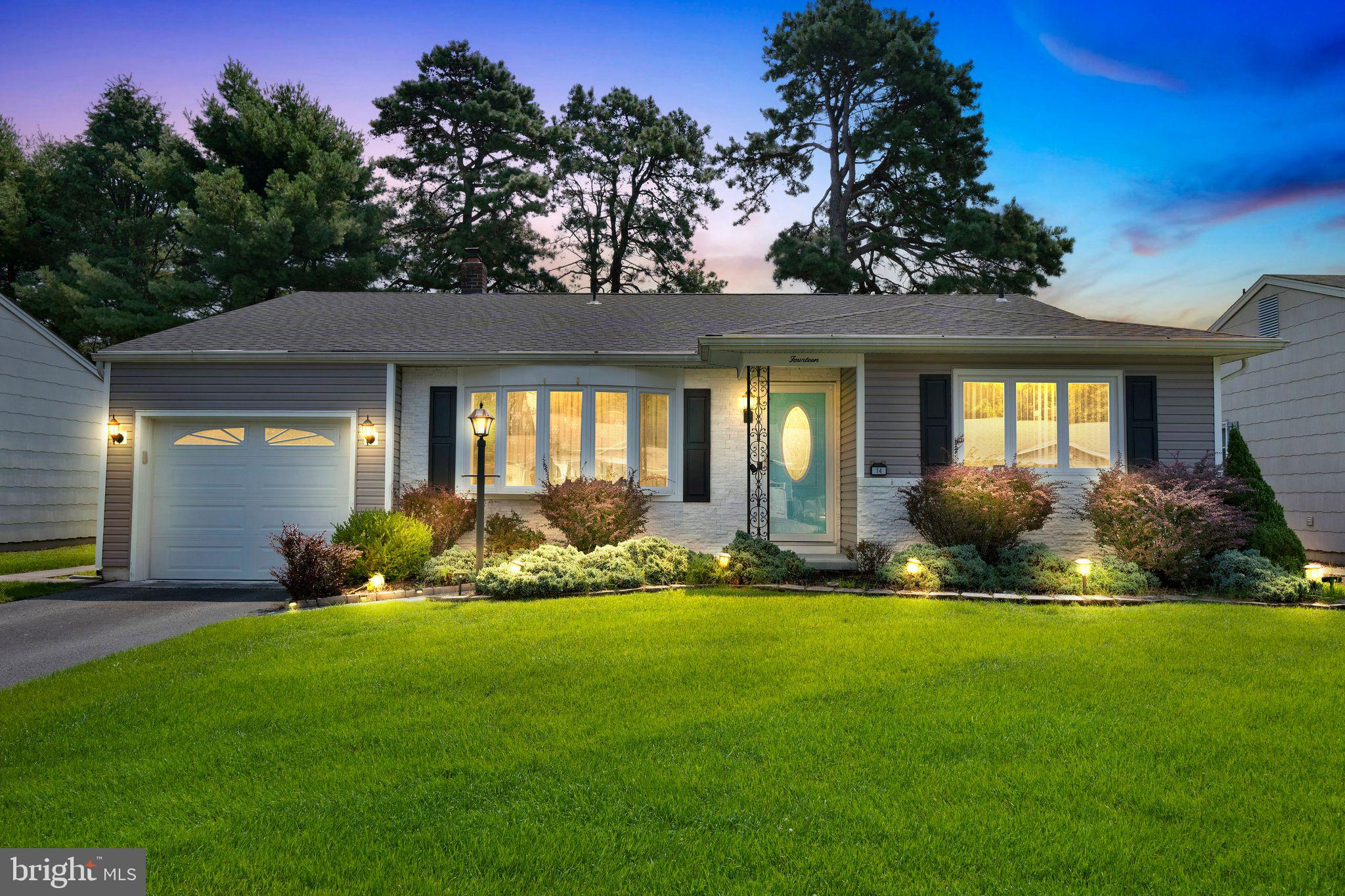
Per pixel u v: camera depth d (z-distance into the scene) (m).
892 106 25.36
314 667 6.05
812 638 6.77
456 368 11.73
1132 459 10.42
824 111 26.47
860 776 4.02
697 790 3.86
